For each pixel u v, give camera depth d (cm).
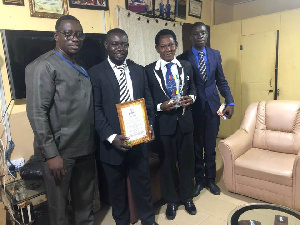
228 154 239
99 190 236
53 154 146
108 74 167
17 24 205
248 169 229
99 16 258
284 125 250
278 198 218
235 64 384
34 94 141
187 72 204
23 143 214
